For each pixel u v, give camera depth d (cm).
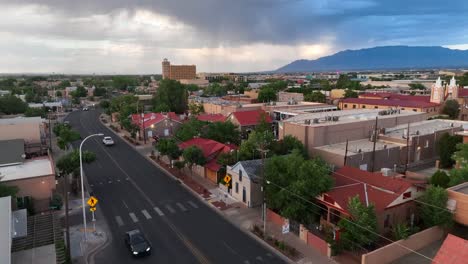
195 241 3072
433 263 2161
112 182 4741
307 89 14338
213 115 8144
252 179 3791
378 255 2570
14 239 2738
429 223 3028
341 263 2658
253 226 3334
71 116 12481
